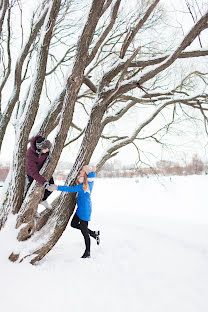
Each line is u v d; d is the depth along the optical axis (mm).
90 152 3787
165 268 3543
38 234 3463
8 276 2789
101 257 3832
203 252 4316
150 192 16203
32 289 2613
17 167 3760
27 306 2318
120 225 6309
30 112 3869
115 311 2373
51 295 2549
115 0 4070
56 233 3461
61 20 6227
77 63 3227
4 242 3291
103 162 4969
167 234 5516
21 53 5246
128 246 4492
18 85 5656
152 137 6379
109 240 4828
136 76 3820
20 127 3889
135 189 17688
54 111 4203
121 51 3840
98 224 6367
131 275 3238
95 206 10672
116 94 3842
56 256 3742
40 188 3398
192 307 2527
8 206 3660
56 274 3045
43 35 3760
